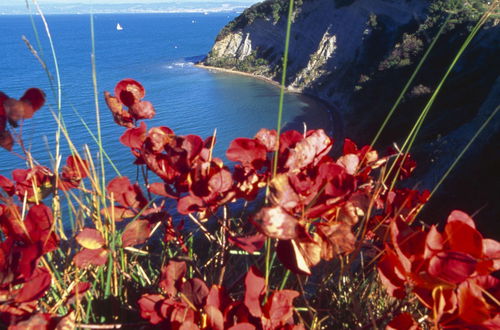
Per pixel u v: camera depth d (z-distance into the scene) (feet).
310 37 280.31
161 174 4.00
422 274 2.98
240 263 5.49
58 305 3.80
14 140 3.63
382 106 170.09
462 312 2.97
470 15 174.70
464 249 2.99
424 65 172.35
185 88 298.15
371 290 4.83
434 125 125.08
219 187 3.63
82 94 268.41
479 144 75.25
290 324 3.50
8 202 3.57
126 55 480.64
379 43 227.81
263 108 239.09
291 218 2.94
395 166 5.41
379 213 4.95
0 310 3.15
